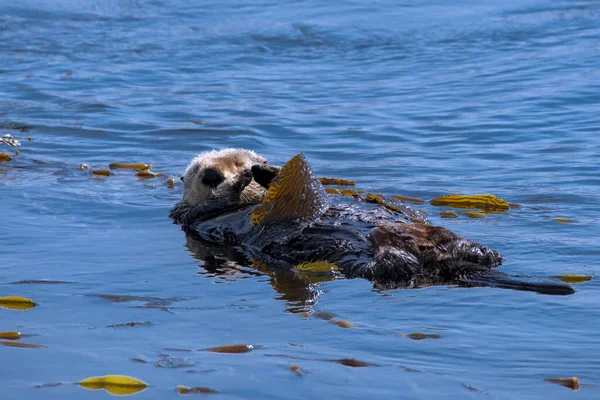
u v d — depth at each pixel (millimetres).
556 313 13781
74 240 19578
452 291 15148
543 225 20859
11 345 12258
